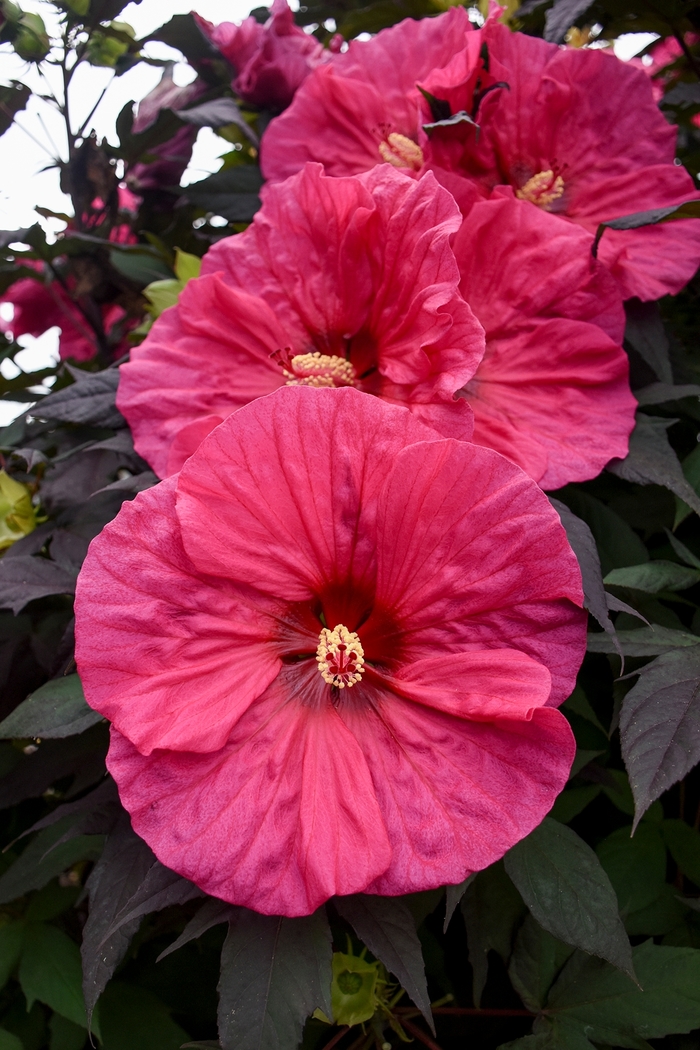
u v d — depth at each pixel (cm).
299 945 35
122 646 35
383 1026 45
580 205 52
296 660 39
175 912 50
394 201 42
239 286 47
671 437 54
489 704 35
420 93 48
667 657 41
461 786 35
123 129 67
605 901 38
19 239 64
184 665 36
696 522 52
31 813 60
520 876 39
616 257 49
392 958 35
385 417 36
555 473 43
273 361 47
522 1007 49
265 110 68
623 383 45
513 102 49
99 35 74
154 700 35
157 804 34
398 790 36
